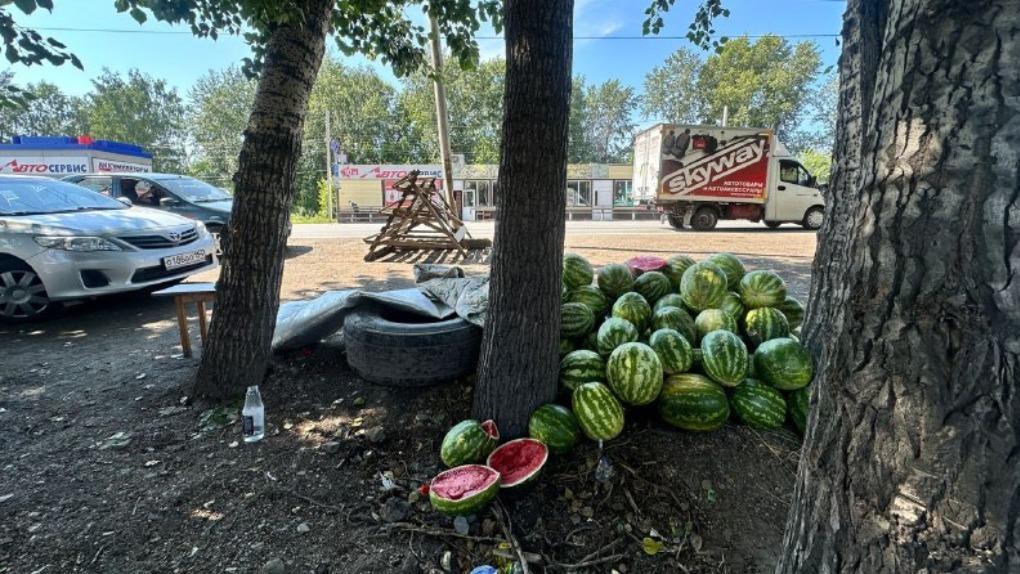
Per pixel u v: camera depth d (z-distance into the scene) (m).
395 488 2.71
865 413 1.28
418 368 3.43
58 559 2.22
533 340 2.94
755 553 2.38
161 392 3.83
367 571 2.22
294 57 3.45
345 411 3.37
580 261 4.16
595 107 57.41
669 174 17.05
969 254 1.07
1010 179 1.02
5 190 6.18
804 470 1.55
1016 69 1.01
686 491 2.66
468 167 31.44
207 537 2.38
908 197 1.16
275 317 3.81
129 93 53.28
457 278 4.05
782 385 3.08
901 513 1.20
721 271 3.70
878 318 1.23
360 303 3.96
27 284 5.77
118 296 7.12
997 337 1.05
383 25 5.41
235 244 3.55
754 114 47.28
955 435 1.11
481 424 2.97
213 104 47.03
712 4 6.07
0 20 2.97
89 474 2.82
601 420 2.83
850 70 3.21
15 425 3.36
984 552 1.09
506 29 2.72
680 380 3.10
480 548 2.37
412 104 44.81
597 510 2.57
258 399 3.20
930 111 1.12
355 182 30.75
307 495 2.67
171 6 3.51
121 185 10.27
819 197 17.20
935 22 1.11
